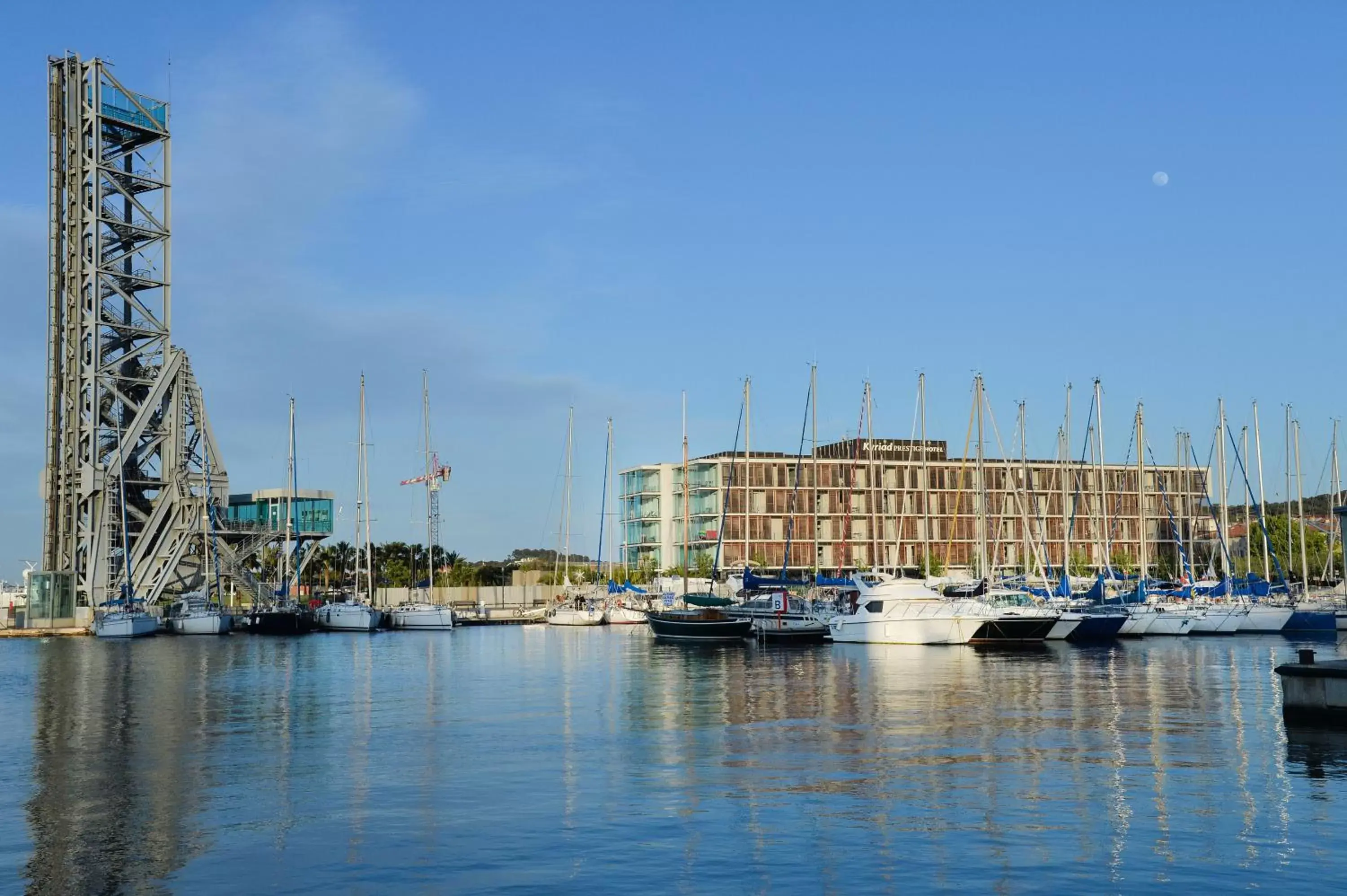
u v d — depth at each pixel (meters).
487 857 21.48
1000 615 80.44
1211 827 23.12
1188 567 115.19
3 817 25.20
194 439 138.12
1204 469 137.50
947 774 29.05
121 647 96.75
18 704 47.50
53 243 133.88
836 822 23.94
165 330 135.75
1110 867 20.44
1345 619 94.31
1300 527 114.94
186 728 39.47
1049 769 29.47
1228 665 62.09
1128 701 44.22
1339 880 19.64
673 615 93.19
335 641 105.31
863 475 181.00
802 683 53.88
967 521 177.25
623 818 24.42
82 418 131.75
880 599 81.44
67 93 132.75
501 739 35.94
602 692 50.84
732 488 181.62
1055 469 144.62
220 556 135.12
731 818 24.34
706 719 40.47
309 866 21.05
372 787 28.12
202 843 22.78
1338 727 35.03
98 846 22.61
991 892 19.16
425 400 135.00
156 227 136.75
